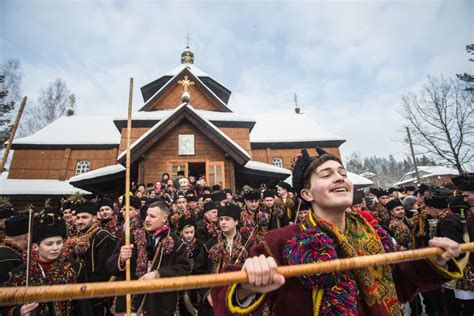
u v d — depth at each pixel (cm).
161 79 2170
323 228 139
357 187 2073
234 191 1280
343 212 151
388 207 505
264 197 568
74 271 265
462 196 379
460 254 143
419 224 461
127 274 250
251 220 495
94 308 373
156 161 1314
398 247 469
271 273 102
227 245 364
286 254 133
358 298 129
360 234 148
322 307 118
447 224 301
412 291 155
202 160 1331
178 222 497
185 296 372
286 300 127
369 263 119
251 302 117
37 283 238
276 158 2409
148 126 1738
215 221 475
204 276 105
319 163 154
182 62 2864
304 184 162
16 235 302
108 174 1359
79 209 423
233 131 1873
